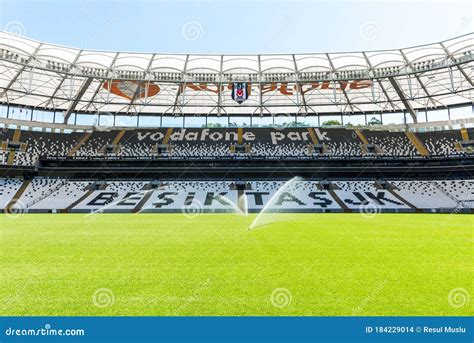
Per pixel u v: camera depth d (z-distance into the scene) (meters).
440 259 8.66
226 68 41.75
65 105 48.41
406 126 51.41
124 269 7.44
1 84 40.25
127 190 40.88
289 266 7.77
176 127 52.75
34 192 38.91
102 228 17.14
